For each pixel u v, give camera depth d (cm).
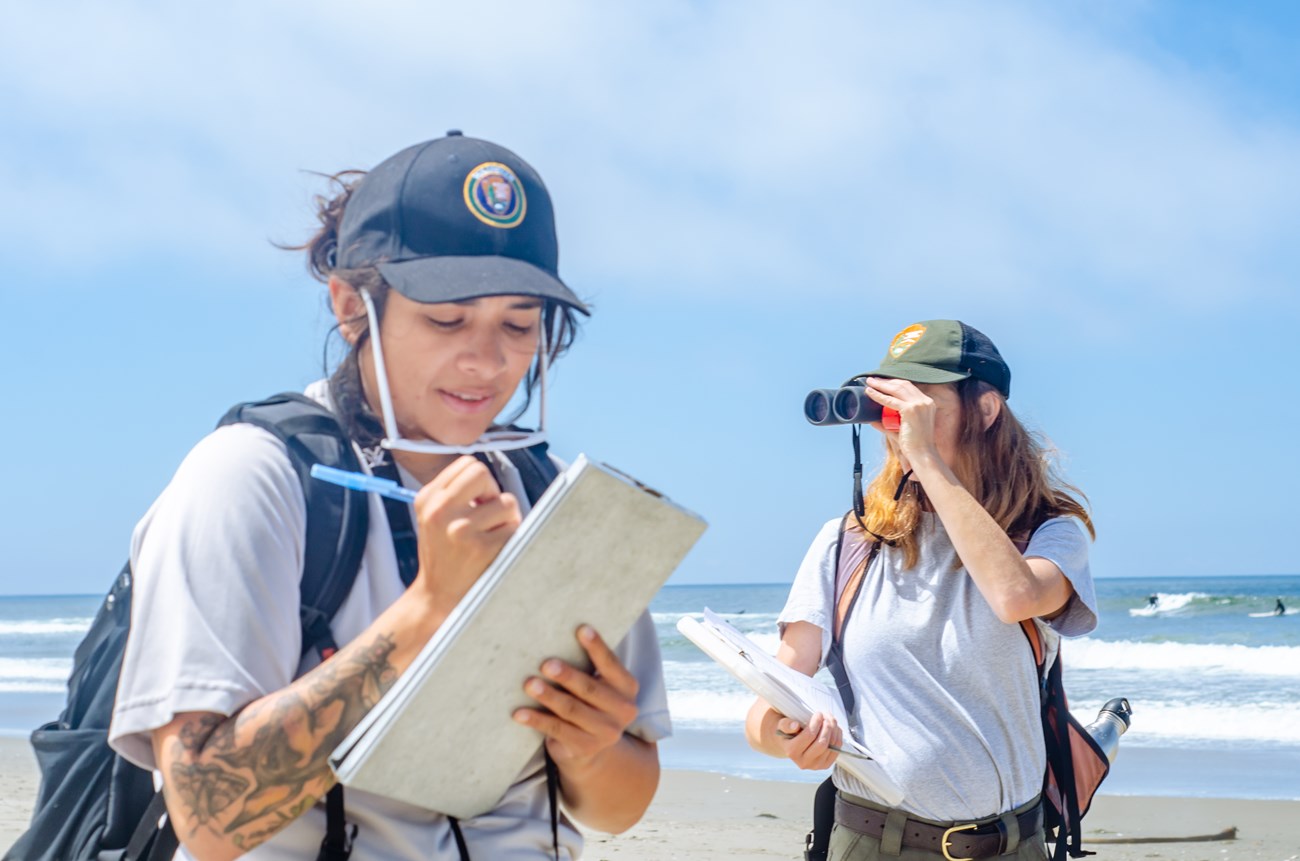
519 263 166
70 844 166
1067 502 344
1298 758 1155
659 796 951
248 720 143
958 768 310
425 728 144
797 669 334
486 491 147
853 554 340
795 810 885
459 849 164
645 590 154
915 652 320
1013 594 308
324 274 182
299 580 156
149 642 149
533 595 143
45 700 2161
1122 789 1006
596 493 140
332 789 155
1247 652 2128
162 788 159
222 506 152
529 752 161
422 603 147
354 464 165
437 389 166
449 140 173
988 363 342
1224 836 784
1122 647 2189
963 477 341
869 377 349
